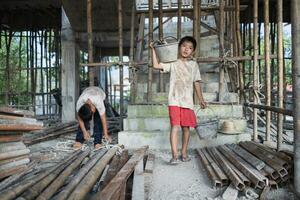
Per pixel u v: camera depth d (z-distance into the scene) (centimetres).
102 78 1442
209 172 381
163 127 580
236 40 661
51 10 1154
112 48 1330
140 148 516
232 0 796
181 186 354
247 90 643
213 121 489
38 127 432
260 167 354
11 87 1258
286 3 1089
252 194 317
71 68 1037
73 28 1028
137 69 638
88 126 578
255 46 565
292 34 315
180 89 461
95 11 942
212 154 474
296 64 310
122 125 632
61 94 1065
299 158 311
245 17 1113
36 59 1181
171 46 467
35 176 323
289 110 371
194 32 611
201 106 500
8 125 345
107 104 1062
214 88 683
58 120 1074
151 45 475
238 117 589
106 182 329
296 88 312
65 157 454
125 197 305
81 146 548
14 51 1530
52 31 1232
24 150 398
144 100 674
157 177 388
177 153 484
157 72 696
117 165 406
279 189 337
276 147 475
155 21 883
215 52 777
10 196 250
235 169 367
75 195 263
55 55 1185
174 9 729
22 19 1207
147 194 312
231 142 561
